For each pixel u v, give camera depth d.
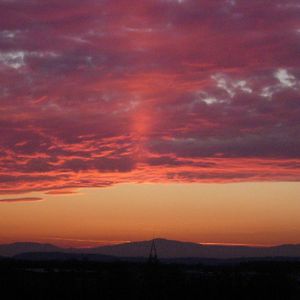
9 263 86.06
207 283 70.94
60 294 65.62
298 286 74.00
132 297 65.81
